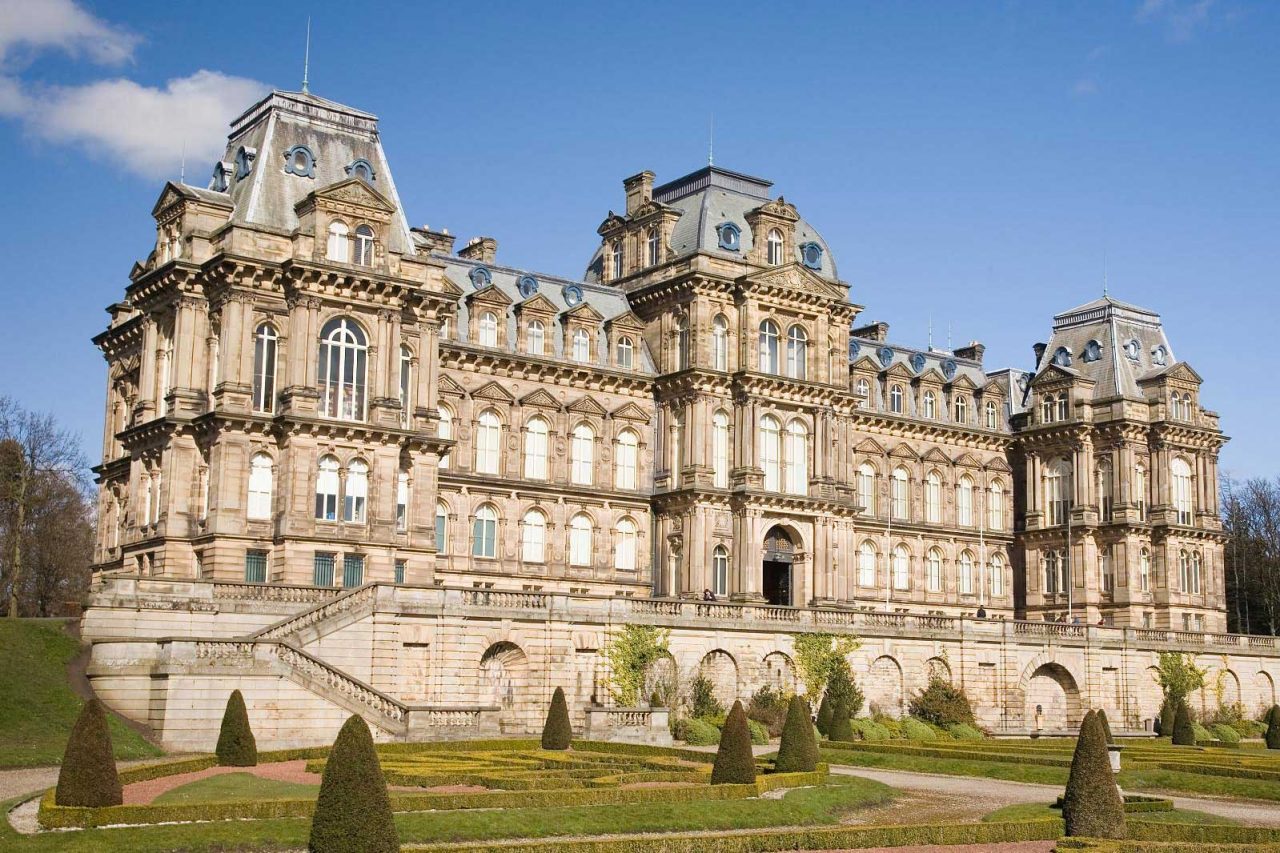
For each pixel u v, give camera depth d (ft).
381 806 103.96
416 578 254.47
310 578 238.27
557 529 308.19
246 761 165.68
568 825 130.41
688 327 317.42
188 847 112.47
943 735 273.13
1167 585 378.32
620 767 169.89
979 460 397.60
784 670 268.41
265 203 253.85
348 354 250.78
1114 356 389.80
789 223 328.90
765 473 315.78
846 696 267.18
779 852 127.34
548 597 234.58
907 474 384.47
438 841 121.19
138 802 128.98
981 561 390.42
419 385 261.03
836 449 329.31
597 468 316.19
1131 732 319.88
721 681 259.60
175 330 249.96
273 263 244.63
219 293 246.27
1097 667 317.42
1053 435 390.42
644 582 317.63
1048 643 309.01
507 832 125.90
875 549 373.81
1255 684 352.28
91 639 202.49
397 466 251.60
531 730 229.25
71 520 365.61
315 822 103.76
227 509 238.07
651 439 324.39
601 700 238.48
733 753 157.79
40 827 119.03
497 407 304.71
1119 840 134.10
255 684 185.57
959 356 424.05
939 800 168.96
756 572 308.60
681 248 323.78
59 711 181.78
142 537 254.27
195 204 254.88
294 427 239.71
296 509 239.09
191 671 182.09
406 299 259.39
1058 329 410.31
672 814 137.80
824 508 320.50
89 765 123.13
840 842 130.72
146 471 258.37
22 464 325.83
